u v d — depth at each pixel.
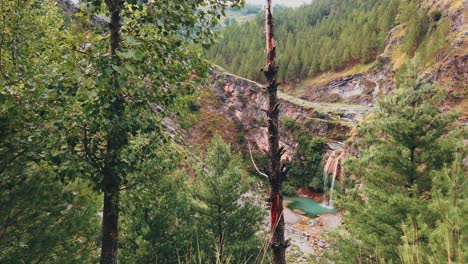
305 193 53.97
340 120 60.72
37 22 8.17
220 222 15.56
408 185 12.72
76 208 7.01
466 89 40.53
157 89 6.75
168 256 13.39
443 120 12.11
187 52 6.72
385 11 94.38
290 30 139.50
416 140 12.26
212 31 6.74
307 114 61.09
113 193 6.38
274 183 3.52
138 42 5.64
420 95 12.26
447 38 52.66
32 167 6.45
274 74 3.50
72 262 7.06
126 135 6.12
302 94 100.50
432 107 12.02
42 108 5.60
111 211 6.37
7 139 5.59
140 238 12.73
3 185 5.78
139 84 5.52
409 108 12.25
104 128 5.66
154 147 6.82
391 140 13.27
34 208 6.28
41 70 6.88
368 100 81.94
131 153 6.14
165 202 13.35
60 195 6.71
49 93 5.39
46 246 6.45
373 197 12.60
